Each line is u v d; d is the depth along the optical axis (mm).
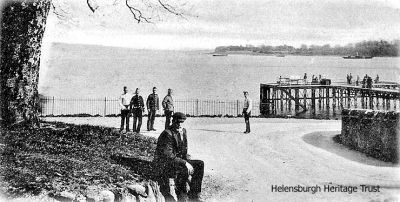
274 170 11578
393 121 12047
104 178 8805
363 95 19250
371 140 12984
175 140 9312
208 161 12164
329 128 17469
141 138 12766
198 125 17703
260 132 16234
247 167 11789
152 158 10344
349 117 14336
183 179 9422
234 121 19125
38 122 12266
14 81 11898
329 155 13031
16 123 11773
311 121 19750
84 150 10430
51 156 9648
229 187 10594
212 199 10062
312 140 14969
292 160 12430
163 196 9148
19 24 11945
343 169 11578
